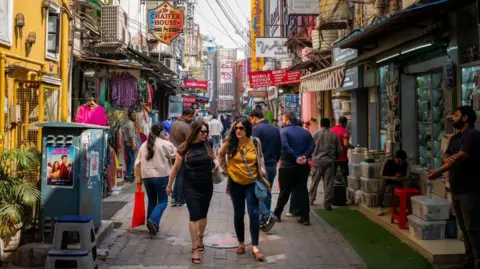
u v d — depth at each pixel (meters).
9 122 6.99
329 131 9.33
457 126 5.61
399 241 6.85
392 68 9.85
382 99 11.10
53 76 8.70
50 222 6.02
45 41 8.71
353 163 9.75
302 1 15.50
